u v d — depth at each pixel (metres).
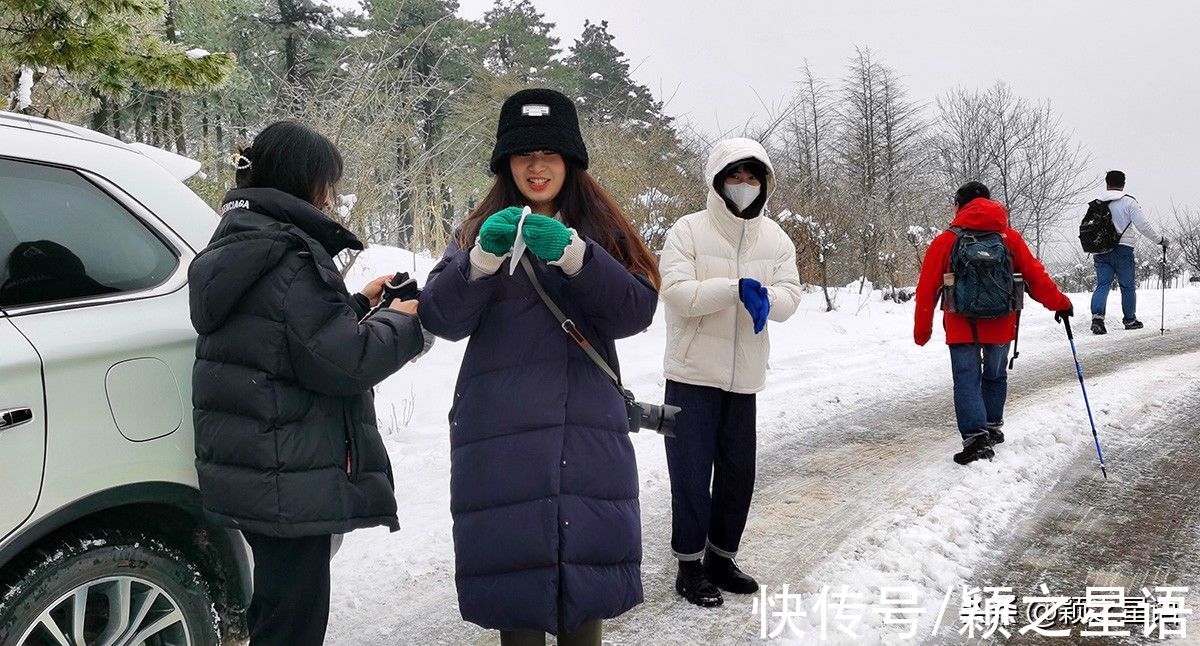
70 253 2.31
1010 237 5.24
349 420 2.21
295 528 2.06
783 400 6.92
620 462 2.23
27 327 2.10
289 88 8.88
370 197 8.02
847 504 4.54
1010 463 5.12
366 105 8.52
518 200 2.31
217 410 2.12
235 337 2.08
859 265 15.07
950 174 29.48
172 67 6.48
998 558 3.85
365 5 30.55
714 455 3.54
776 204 13.16
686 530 3.42
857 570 3.66
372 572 3.69
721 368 3.36
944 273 5.16
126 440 2.19
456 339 2.21
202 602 2.38
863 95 30.28
